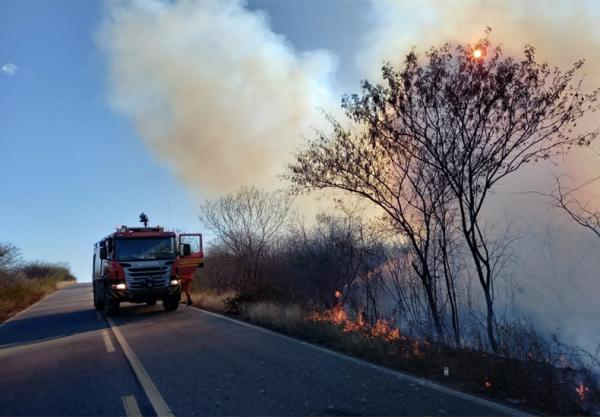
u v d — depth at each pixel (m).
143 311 18.48
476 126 10.04
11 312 23.92
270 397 6.33
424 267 11.38
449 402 5.95
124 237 17.27
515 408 5.74
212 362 8.48
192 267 19.78
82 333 13.37
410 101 10.52
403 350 8.52
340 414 5.61
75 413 6.11
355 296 13.85
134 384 7.30
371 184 11.55
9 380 8.07
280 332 11.56
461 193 10.36
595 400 5.96
